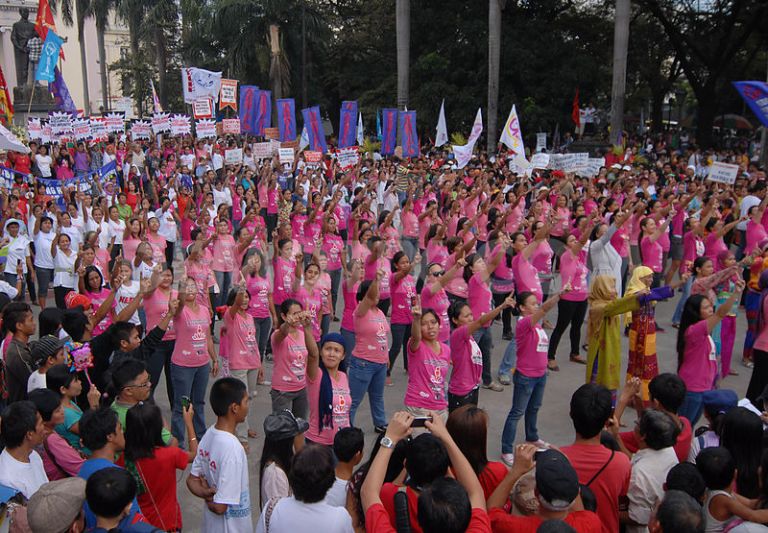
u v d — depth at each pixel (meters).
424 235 14.95
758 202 14.99
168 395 8.28
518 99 36.00
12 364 6.16
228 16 40.31
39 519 3.48
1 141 14.06
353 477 4.09
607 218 14.11
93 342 6.34
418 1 38.47
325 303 9.85
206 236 13.58
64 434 5.06
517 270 9.97
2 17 51.16
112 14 60.97
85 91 47.22
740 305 13.36
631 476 4.66
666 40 39.03
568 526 3.17
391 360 9.52
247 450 7.34
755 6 34.25
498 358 10.61
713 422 5.45
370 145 30.75
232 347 7.75
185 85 24.42
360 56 44.62
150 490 4.47
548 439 7.80
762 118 10.02
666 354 10.74
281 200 16.03
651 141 36.75
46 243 12.34
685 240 11.88
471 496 3.44
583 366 10.28
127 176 21.73
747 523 4.14
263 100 20.45
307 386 6.45
